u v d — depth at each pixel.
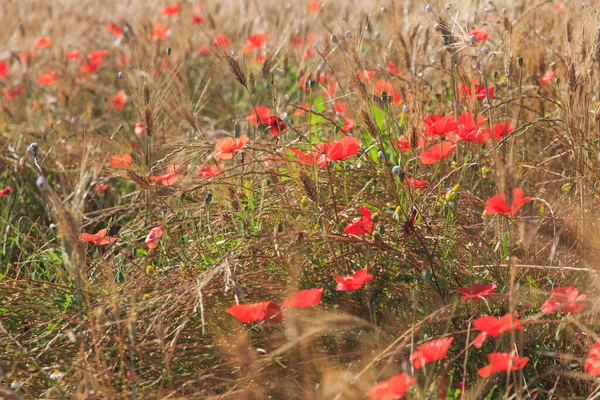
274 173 5.23
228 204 5.45
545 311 4.07
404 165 5.70
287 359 4.46
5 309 5.04
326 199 5.65
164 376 4.27
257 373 4.25
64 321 4.90
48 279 5.64
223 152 5.23
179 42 10.07
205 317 4.71
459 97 6.58
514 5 7.67
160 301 4.75
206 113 9.77
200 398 4.13
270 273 4.87
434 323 4.65
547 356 4.55
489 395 4.13
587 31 5.35
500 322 3.85
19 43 11.70
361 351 4.39
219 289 4.62
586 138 5.53
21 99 10.63
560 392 4.38
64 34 11.91
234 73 5.79
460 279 4.93
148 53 9.70
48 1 12.61
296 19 9.13
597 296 4.71
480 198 6.16
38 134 8.34
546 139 6.41
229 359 4.49
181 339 4.64
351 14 8.12
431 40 6.67
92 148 7.48
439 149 5.17
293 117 7.60
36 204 7.37
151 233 5.14
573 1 6.70
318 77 7.52
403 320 4.71
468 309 4.69
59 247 5.88
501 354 3.79
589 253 5.07
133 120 9.20
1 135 8.69
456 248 5.17
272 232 5.16
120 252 5.38
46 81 9.27
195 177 5.63
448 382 4.31
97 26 12.35
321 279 4.83
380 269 4.90
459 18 6.14
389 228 5.21
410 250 4.93
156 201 6.09
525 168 6.28
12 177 7.34
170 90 6.69
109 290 5.04
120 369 4.41
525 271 4.87
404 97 6.71
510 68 5.69
